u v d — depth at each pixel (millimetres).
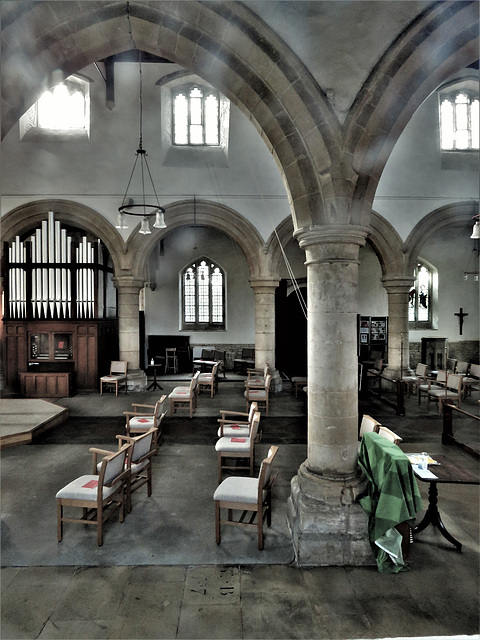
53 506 5172
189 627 3160
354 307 4363
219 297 16844
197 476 6102
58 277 11734
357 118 4094
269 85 4164
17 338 11836
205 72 4379
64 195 11844
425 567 3916
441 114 12555
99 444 7562
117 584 3658
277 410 10016
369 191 4305
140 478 5445
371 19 4059
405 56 4035
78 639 3049
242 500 4207
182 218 12234
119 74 11383
